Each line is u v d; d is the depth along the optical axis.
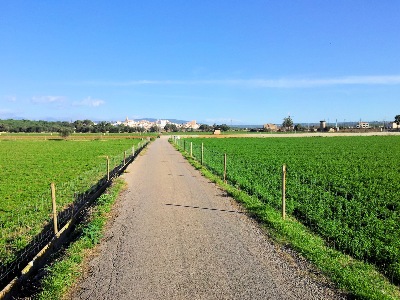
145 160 39.16
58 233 11.85
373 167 31.39
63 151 57.03
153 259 9.30
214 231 11.73
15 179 26.55
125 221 13.15
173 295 7.30
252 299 7.10
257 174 25.81
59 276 7.89
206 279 8.05
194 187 20.72
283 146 65.75
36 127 191.12
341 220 13.82
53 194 11.90
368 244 10.61
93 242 10.59
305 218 14.34
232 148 60.56
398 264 9.15
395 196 18.23
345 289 7.52
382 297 6.99
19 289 8.26
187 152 50.16
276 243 10.49
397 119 183.12
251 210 14.55
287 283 7.82
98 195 19.22
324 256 9.36
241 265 8.84
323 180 23.09
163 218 13.52
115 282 7.95
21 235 12.73
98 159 42.91
